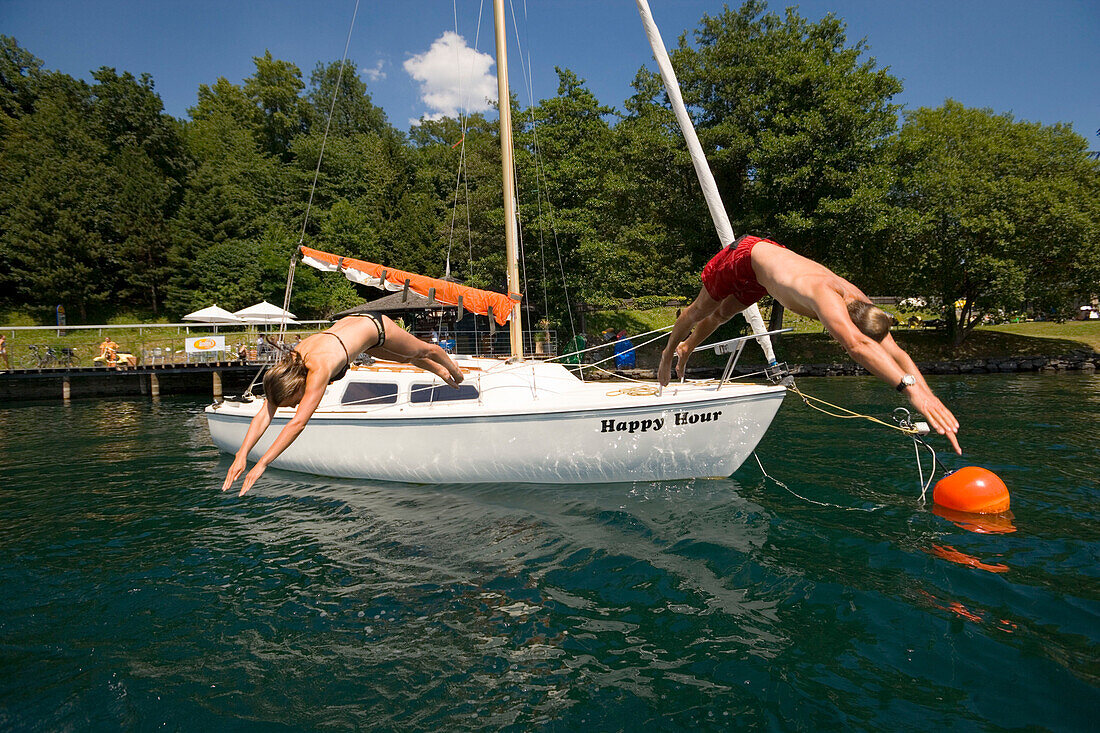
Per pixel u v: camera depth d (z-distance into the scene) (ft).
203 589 13.44
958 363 71.00
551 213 70.79
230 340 85.61
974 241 76.59
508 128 27.94
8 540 17.12
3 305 103.91
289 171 141.69
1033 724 7.97
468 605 12.29
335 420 22.76
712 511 17.85
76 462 28.89
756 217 72.69
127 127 133.59
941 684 9.02
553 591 12.80
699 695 9.00
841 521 16.71
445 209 130.31
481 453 21.02
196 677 9.92
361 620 11.78
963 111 88.17
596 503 18.88
